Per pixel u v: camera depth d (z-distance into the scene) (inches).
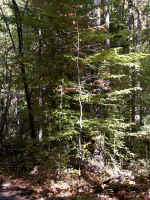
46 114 341.4
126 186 266.5
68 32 296.7
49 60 325.1
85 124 290.7
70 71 317.7
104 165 338.0
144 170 327.3
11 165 359.3
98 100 291.1
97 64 315.3
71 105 353.4
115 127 308.7
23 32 479.8
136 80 439.5
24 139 529.7
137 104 458.6
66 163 326.6
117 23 524.1
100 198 237.6
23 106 691.4
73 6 271.4
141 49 523.8
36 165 349.4
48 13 272.4
